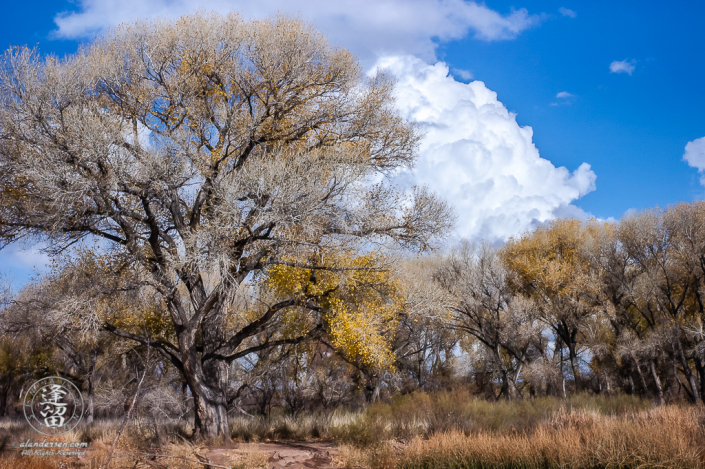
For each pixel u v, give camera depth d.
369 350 12.90
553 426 12.11
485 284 30.25
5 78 11.81
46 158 11.37
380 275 14.20
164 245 14.23
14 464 9.03
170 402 17.91
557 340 34.16
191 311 17.67
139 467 9.75
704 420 11.08
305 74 15.58
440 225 14.16
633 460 8.69
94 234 13.14
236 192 12.46
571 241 32.31
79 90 12.72
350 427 13.67
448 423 13.95
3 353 23.06
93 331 12.91
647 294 27.45
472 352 33.97
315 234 13.18
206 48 14.81
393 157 16.34
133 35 14.53
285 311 17.47
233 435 15.55
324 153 14.53
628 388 28.66
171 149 12.89
